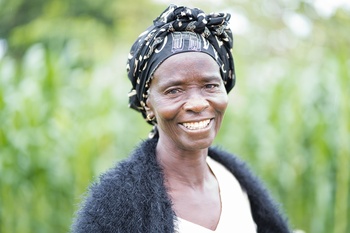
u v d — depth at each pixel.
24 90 3.59
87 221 1.33
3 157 3.39
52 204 3.51
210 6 7.45
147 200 1.33
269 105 3.73
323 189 3.55
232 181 1.58
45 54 3.75
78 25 7.60
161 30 1.33
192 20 1.35
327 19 6.88
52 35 7.53
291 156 3.64
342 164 3.50
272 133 3.68
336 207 3.53
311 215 3.66
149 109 1.44
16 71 3.94
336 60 3.73
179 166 1.41
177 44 1.33
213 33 1.39
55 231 3.54
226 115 3.87
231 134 3.82
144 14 8.84
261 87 3.99
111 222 1.31
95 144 3.46
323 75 3.70
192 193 1.42
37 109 3.49
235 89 4.07
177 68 1.32
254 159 3.73
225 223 1.42
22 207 3.45
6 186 3.40
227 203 1.46
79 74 4.26
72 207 3.50
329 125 3.57
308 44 6.89
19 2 9.32
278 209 1.66
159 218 1.31
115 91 3.91
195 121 1.32
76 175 3.44
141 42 1.37
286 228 1.66
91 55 6.82
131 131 3.82
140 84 1.40
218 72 1.36
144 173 1.37
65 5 8.70
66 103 3.74
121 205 1.32
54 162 3.48
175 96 1.33
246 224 1.48
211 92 1.34
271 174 3.68
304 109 3.66
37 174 3.46
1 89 3.46
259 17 7.43
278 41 7.50
